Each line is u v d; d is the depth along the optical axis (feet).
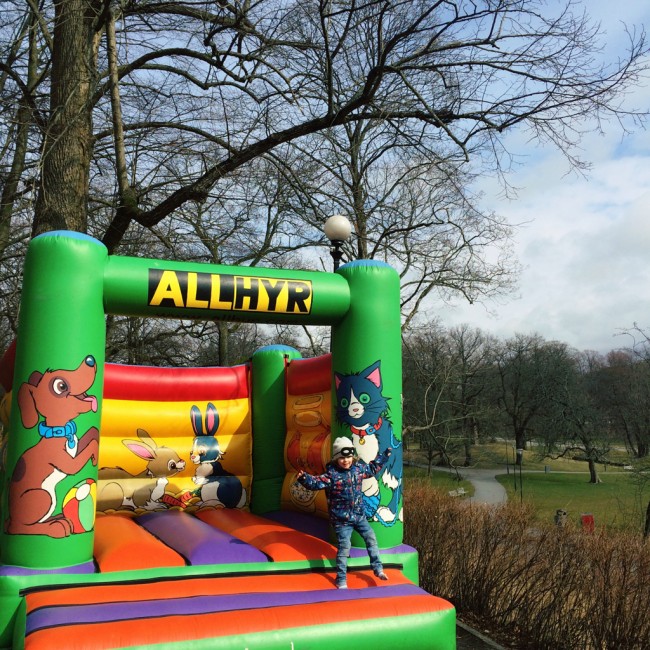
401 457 17.88
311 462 20.79
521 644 22.77
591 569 21.12
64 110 27.30
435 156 31.78
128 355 47.09
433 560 28.53
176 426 22.03
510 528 25.88
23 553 13.89
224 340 48.47
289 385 23.47
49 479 14.23
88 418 14.94
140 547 15.39
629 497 100.63
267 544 16.67
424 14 26.32
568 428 132.26
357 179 42.60
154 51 30.91
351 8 27.78
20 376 14.71
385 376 17.93
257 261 48.39
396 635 13.53
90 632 11.57
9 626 13.12
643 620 18.99
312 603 13.82
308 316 17.90
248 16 30.78
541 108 28.63
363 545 16.93
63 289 14.97
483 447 188.75
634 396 108.17
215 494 22.12
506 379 149.48
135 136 31.63
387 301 18.29
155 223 30.89
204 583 14.15
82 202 27.86
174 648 11.76
